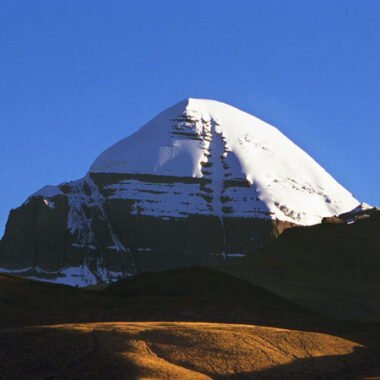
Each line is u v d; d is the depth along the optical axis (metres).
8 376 135.38
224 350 142.75
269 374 139.50
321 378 141.00
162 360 139.38
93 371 135.38
